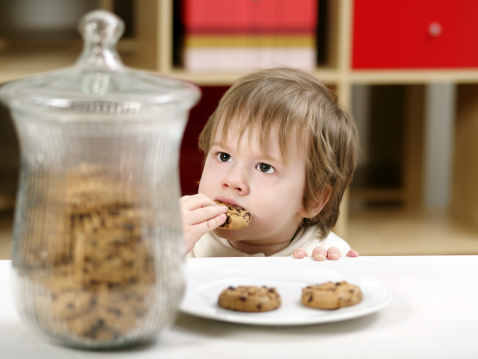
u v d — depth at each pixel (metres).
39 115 0.91
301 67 2.55
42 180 0.92
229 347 0.95
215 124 1.57
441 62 2.65
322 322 1.00
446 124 3.46
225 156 1.56
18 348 0.94
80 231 0.91
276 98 1.55
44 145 0.92
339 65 2.57
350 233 2.87
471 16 2.64
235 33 2.50
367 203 3.35
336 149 1.63
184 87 0.95
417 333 0.98
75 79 0.94
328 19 2.69
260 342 0.96
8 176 3.22
